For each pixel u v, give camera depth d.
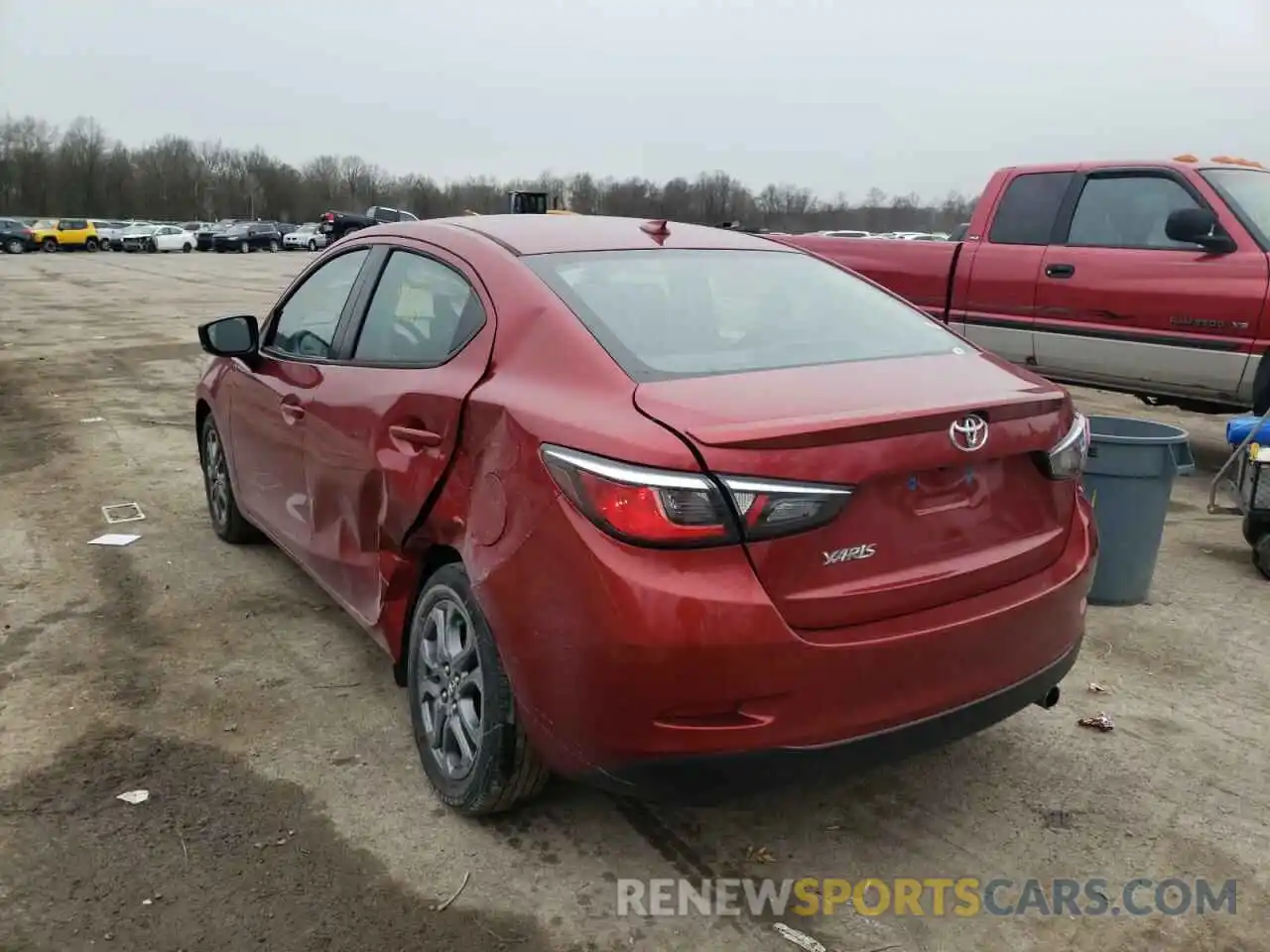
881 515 2.51
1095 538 3.10
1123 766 3.42
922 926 2.65
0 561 5.20
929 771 3.38
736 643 2.32
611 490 2.37
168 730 3.55
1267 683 4.04
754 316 3.17
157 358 12.91
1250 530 5.27
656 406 2.49
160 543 5.50
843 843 2.99
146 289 25.78
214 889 2.73
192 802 3.12
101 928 2.57
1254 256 6.47
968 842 3.00
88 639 4.29
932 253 8.20
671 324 2.97
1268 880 2.84
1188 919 2.68
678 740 2.38
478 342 3.04
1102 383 7.38
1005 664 2.72
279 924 2.60
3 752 3.38
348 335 3.79
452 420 2.93
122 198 106.06
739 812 3.13
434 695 3.14
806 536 2.40
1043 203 7.62
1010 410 2.69
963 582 2.65
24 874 2.77
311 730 3.57
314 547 3.96
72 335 15.31
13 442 7.98
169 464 7.29
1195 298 6.68
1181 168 6.92
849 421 2.41
